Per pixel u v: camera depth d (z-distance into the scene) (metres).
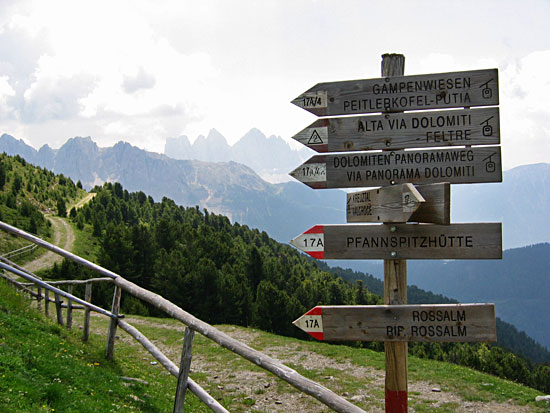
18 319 8.95
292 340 23.06
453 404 13.24
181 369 6.45
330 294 97.94
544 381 59.12
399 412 5.77
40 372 6.68
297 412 12.00
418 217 5.75
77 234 108.06
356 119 6.06
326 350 20.20
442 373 16.42
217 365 16.75
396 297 5.88
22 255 67.12
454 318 5.65
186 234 94.81
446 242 5.73
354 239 5.95
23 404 5.35
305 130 6.18
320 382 15.17
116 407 6.50
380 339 5.77
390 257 5.86
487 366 49.22
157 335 22.97
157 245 83.25
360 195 6.21
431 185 5.66
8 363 6.39
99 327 23.42
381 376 16.02
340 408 4.61
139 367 12.35
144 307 51.31
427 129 5.91
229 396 13.11
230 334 24.70
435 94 5.90
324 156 6.13
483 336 5.60
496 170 5.76
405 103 5.95
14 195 119.31
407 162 5.94
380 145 6.00
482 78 5.82
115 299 9.33
